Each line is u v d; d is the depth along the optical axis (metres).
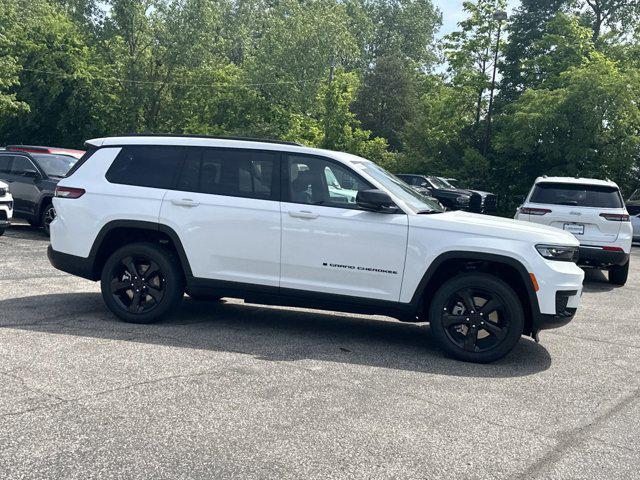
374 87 68.19
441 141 38.97
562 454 3.86
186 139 6.67
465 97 37.47
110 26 46.88
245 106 47.78
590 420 4.49
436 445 3.89
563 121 27.16
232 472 3.40
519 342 6.81
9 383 4.58
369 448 3.79
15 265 9.76
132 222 6.50
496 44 34.03
